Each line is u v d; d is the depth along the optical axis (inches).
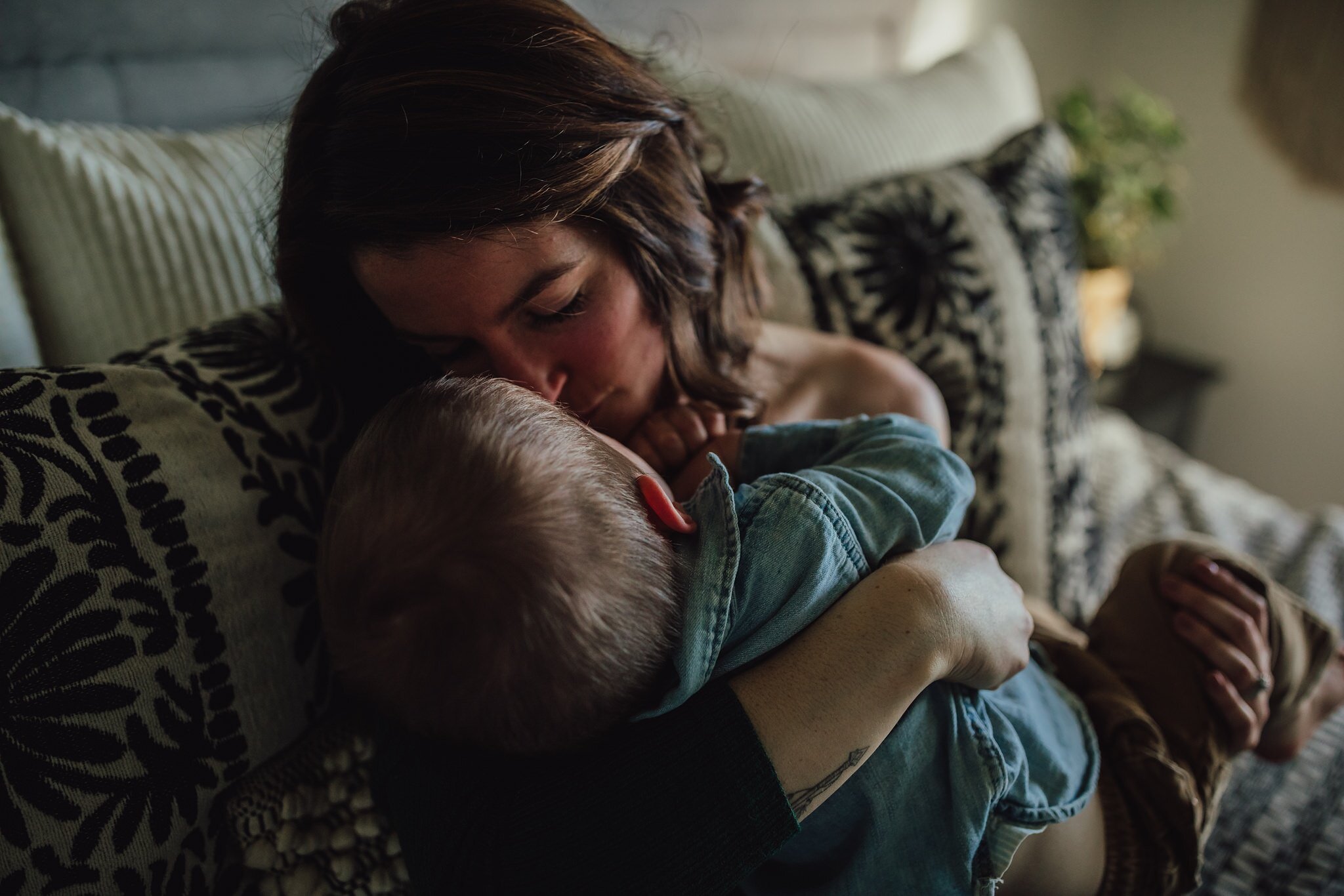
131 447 18.3
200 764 18.1
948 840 18.4
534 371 20.9
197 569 18.5
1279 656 26.2
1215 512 46.8
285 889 19.7
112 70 32.3
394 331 22.1
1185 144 71.3
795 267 32.9
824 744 16.4
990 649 18.6
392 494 15.8
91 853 16.2
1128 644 27.0
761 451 22.3
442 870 16.5
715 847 15.7
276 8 36.2
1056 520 37.2
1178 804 22.2
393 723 17.4
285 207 20.5
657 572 16.5
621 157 20.3
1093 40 78.0
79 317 27.3
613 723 16.3
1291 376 72.7
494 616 15.1
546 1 21.0
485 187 18.1
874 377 29.4
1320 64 64.3
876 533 18.8
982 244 35.4
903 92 46.0
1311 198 67.7
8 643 15.7
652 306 22.6
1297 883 28.3
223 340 22.6
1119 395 70.7
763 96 40.1
